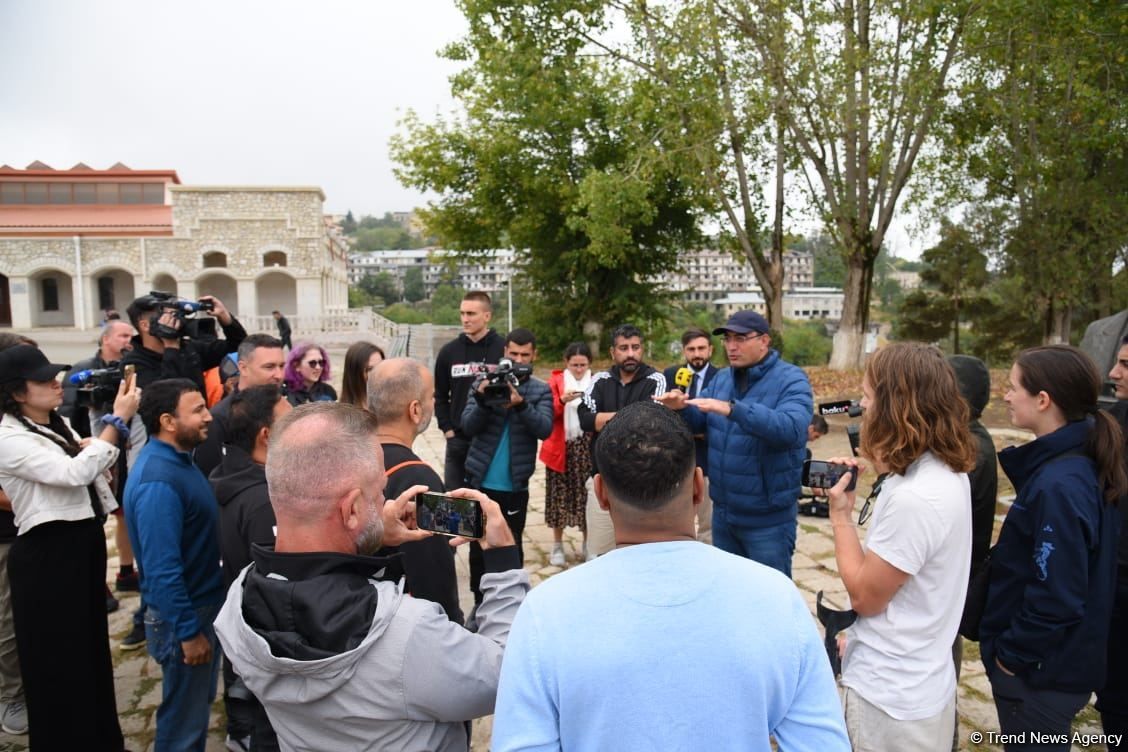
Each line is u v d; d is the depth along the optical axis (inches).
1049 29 504.7
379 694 58.3
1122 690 111.4
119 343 213.2
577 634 49.9
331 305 1551.4
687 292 979.3
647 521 54.7
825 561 223.3
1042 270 642.8
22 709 140.9
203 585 120.4
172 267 1314.0
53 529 116.5
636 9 631.2
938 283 988.6
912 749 81.2
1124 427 121.6
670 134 629.9
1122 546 109.0
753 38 586.9
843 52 558.9
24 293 1305.4
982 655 98.0
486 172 854.5
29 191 1455.5
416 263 4798.2
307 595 58.4
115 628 182.4
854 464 91.6
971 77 560.7
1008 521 94.9
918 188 685.3
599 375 209.0
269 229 1327.5
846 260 680.4
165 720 116.0
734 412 135.1
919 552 80.0
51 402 128.5
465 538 73.1
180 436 118.0
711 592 51.1
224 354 197.5
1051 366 94.2
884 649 83.3
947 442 82.1
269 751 75.2
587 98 791.7
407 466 95.9
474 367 205.2
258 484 113.3
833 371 669.3
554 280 946.1
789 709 51.6
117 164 1518.2
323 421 66.2
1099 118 524.7
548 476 225.1
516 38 709.9
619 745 47.6
